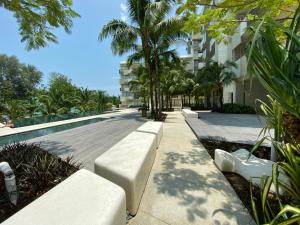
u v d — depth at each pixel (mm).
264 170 2852
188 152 4543
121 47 11125
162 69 14055
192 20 3359
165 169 3434
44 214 1208
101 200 1392
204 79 18172
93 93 30953
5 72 30750
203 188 2695
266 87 1138
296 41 1046
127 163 2402
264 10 3320
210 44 26359
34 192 2463
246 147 4773
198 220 2012
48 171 2848
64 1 3391
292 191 1621
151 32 10836
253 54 1107
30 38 4070
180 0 2951
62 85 26391
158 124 6312
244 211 2146
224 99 22000
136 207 2156
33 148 4098
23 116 17484
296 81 1057
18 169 3002
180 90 23188
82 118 14586
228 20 3336
